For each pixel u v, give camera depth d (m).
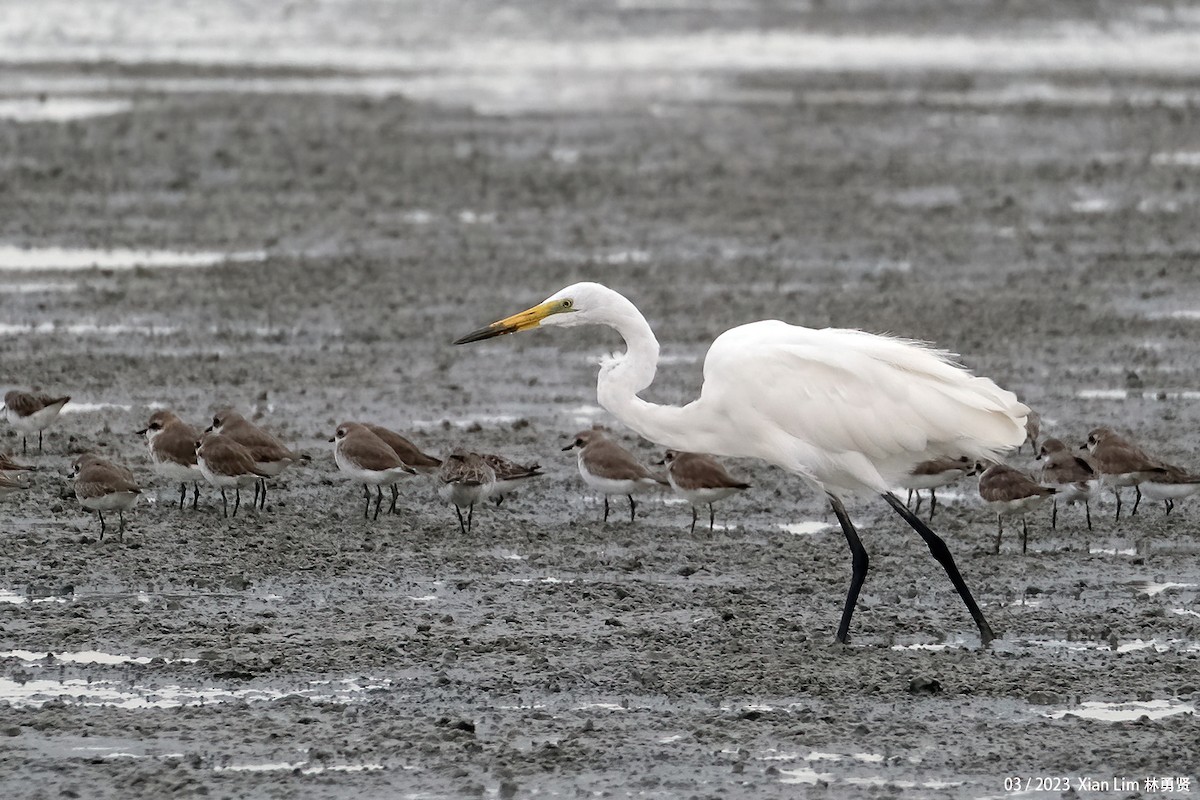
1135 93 48.28
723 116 44.12
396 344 22.50
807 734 10.23
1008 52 57.50
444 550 14.34
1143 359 21.75
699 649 11.80
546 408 19.61
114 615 12.38
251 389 20.05
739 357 12.46
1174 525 15.32
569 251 28.75
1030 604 13.02
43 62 52.44
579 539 14.83
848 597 12.09
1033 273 26.97
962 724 10.43
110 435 17.83
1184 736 10.21
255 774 9.58
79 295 24.88
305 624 12.26
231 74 51.00
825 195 34.12
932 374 12.25
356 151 38.56
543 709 10.64
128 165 36.19
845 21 64.62
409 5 67.94
